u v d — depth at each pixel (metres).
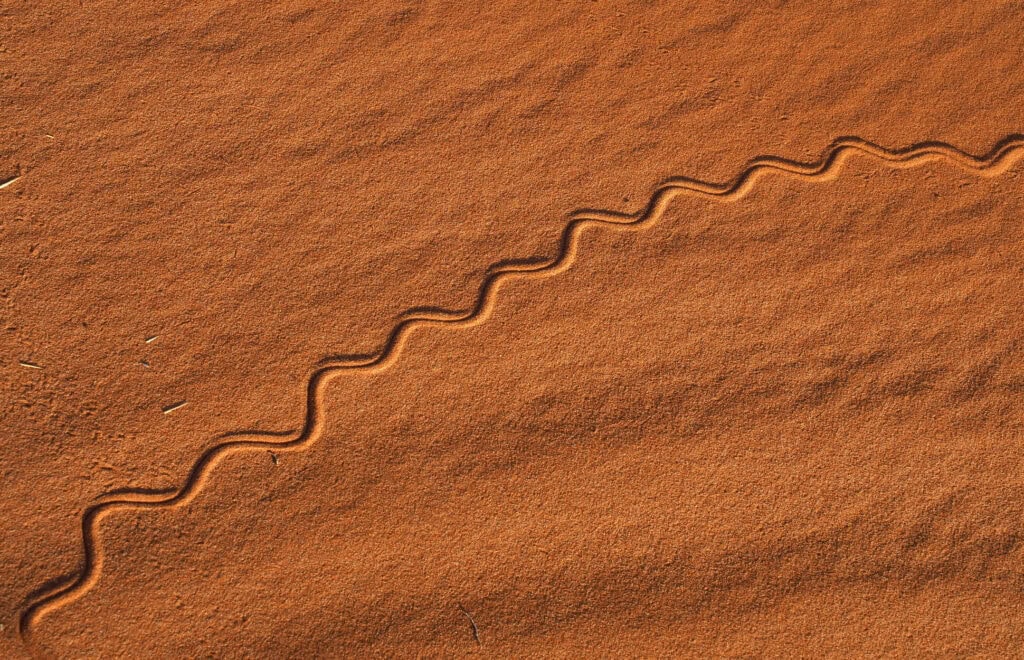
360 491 2.79
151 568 2.76
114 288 2.82
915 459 2.81
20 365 2.80
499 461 2.80
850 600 2.78
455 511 2.78
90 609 2.75
